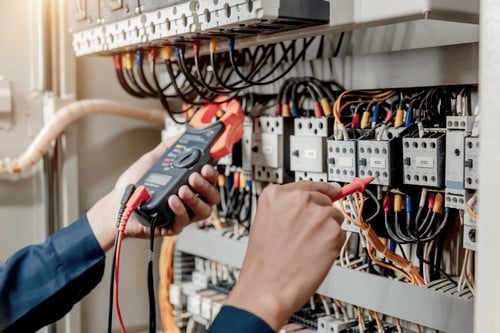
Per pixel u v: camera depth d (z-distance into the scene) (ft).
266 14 2.65
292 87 4.05
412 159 3.23
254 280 2.17
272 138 4.03
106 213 3.65
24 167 4.99
